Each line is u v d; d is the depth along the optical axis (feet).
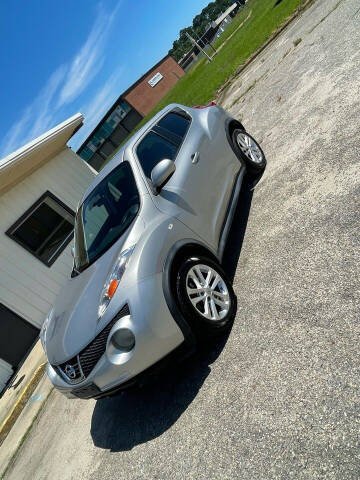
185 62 218.79
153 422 10.57
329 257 9.54
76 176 31.65
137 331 9.43
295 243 11.01
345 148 12.44
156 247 10.43
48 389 20.04
